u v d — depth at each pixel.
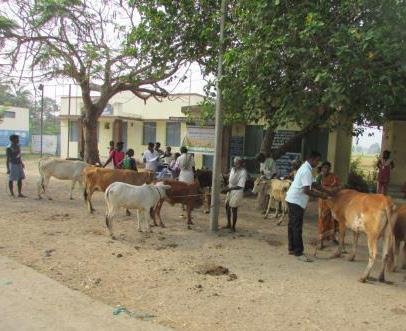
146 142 24.67
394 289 5.76
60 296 4.89
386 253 6.01
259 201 11.52
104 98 15.41
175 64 11.86
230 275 5.99
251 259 6.96
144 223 9.25
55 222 8.84
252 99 7.70
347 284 5.89
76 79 14.43
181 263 6.48
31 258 6.34
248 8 7.44
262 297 5.23
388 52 5.98
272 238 8.52
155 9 10.31
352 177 17.00
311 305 5.04
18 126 38.78
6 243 7.07
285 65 6.96
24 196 11.88
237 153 17.20
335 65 6.30
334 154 15.73
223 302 5.01
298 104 7.07
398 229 6.62
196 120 15.18
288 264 6.77
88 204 10.00
